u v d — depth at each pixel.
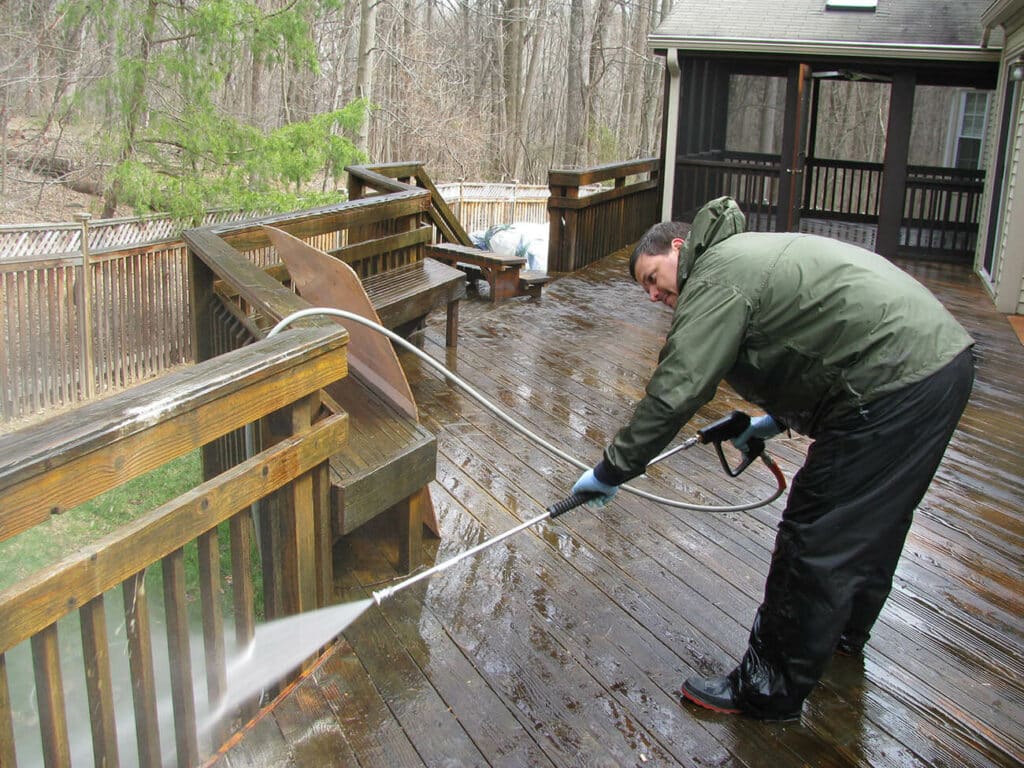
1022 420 4.84
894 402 2.06
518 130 25.64
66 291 7.47
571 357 5.65
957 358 2.09
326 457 2.36
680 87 9.64
